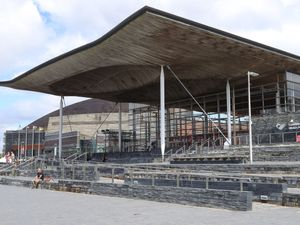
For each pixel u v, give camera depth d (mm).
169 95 57188
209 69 45156
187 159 33781
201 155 35906
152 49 38156
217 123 54188
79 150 62625
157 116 62000
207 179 16031
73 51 39625
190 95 51750
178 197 15625
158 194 16578
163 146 41781
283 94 47625
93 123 90375
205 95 55875
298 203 14258
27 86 53000
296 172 22453
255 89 51156
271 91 49094
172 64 42719
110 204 15555
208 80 50531
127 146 64625
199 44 37062
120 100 60969
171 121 59438
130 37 35406
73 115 92562
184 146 46500
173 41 36281
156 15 31234
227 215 12203
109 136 66625
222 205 13867
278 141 36156
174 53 39281
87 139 74188
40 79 49500
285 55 41406
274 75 48562
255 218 11523
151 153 45656
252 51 39500
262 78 49500
